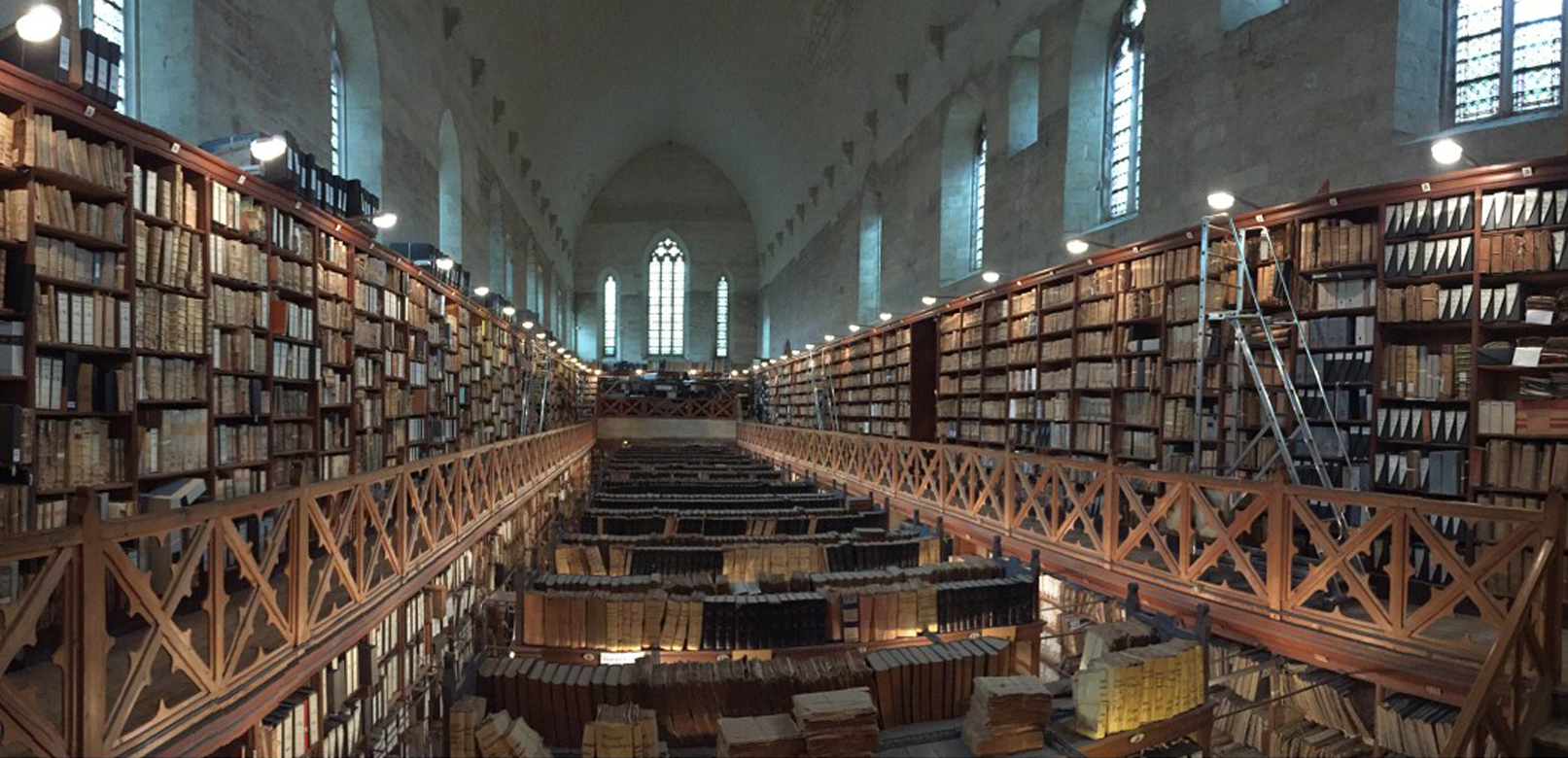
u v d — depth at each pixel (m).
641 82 29.45
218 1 7.17
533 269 25.55
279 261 6.81
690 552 6.62
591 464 24.72
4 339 4.22
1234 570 5.86
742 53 25.80
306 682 4.73
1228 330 7.38
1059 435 10.20
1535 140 5.86
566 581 5.44
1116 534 6.35
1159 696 3.85
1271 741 5.24
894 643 5.21
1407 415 6.11
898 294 17.88
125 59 6.72
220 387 6.05
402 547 5.90
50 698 3.48
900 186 17.86
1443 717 4.37
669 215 38.41
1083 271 9.77
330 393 7.83
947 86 15.16
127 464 5.00
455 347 12.49
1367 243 6.38
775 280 34.25
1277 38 7.50
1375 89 6.61
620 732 3.18
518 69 19.84
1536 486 5.36
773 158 30.41
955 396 13.54
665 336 37.94
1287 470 6.77
